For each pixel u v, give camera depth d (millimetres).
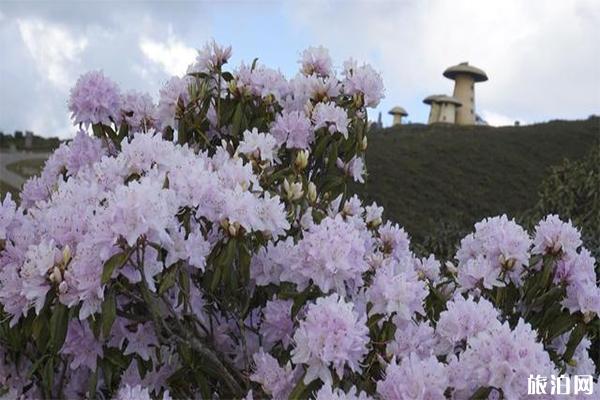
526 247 2590
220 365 2021
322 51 3289
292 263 2166
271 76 3039
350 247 2061
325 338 1807
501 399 1755
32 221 2250
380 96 3092
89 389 2082
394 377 1789
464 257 2947
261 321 2334
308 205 2660
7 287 1938
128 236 1722
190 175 2119
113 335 2047
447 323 2113
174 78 3027
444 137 26859
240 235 2070
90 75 2953
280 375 2025
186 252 1967
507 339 1730
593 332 2717
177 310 2121
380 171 20812
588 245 5000
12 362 2156
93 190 2131
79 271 1793
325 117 2885
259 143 2660
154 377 2199
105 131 3090
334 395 1731
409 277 2213
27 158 30203
